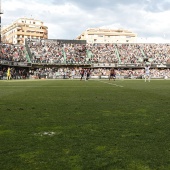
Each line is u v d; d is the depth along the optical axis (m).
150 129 9.43
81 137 8.34
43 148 7.25
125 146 7.39
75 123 10.49
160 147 7.29
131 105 15.88
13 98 19.86
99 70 102.25
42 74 94.31
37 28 181.25
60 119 11.32
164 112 13.20
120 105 15.89
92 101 18.05
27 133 8.88
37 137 8.36
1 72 82.56
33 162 6.23
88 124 10.31
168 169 5.82
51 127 9.78
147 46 111.56
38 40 105.69
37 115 12.33
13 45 101.06
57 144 7.61
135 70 104.19
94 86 38.44
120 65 102.69
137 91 27.88
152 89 31.31
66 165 6.05
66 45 107.25
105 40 179.25
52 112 13.20
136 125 10.10
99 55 105.12
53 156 6.62
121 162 6.21
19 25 176.75
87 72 71.81
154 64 103.25
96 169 5.82
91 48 108.06
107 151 6.98
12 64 90.69
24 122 10.69
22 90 29.31
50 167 5.93
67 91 27.86
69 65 101.81
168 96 21.70
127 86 38.53
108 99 19.38
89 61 102.00
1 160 6.36
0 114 12.57
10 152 6.92
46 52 102.44
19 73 92.06
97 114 12.62
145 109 14.22
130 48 110.19
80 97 20.88
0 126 9.94
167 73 103.50
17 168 5.88
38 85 41.19
